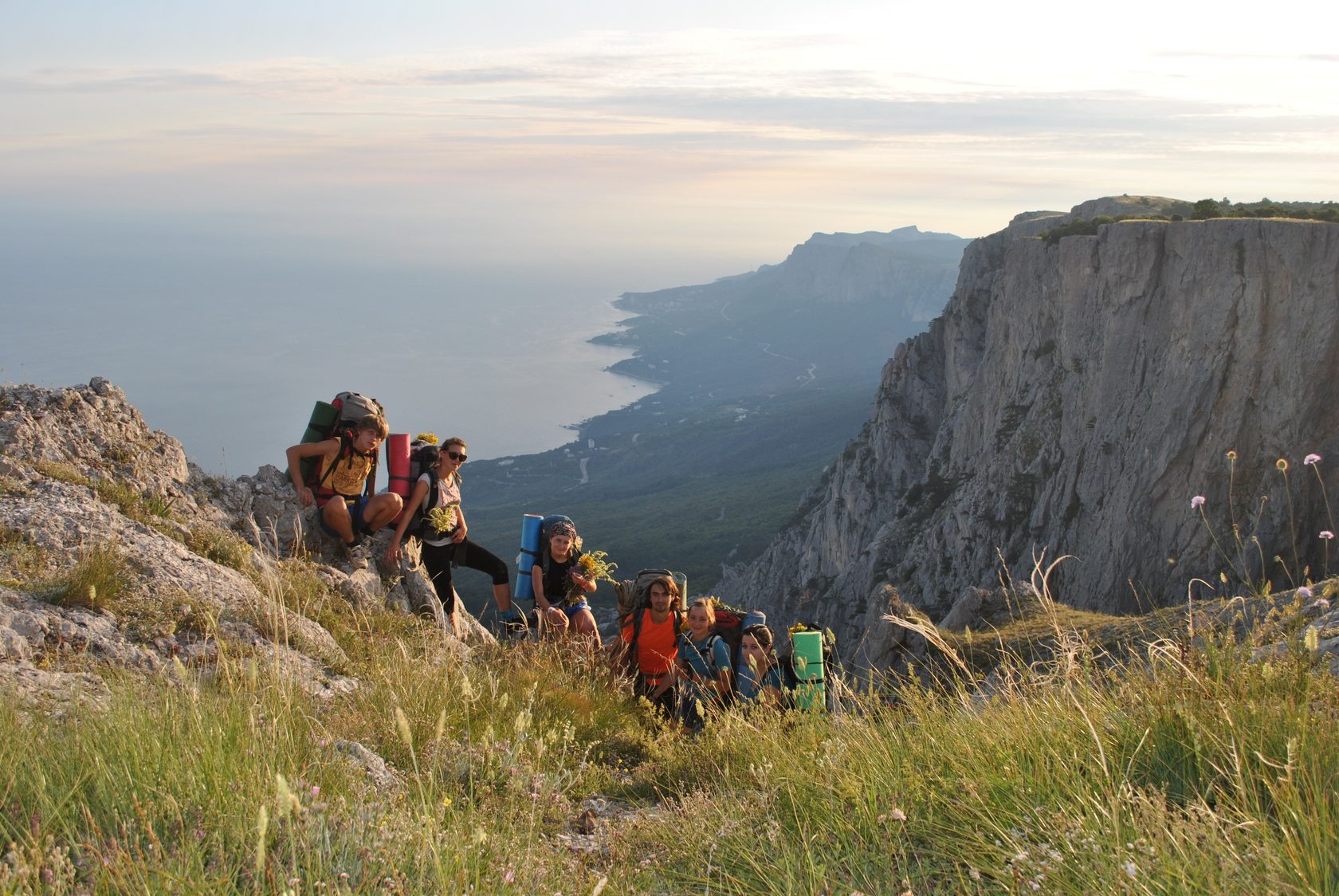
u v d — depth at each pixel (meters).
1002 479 71.25
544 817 5.57
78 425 11.38
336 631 9.60
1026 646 9.68
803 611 108.62
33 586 7.75
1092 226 75.25
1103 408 62.25
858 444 112.06
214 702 5.01
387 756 5.97
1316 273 50.47
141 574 8.63
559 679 9.06
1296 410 50.75
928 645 8.87
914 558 79.69
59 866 3.00
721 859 4.58
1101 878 3.41
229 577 9.49
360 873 3.54
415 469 12.38
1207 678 4.76
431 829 3.78
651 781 6.89
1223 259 54.59
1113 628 9.98
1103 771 4.23
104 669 6.61
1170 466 55.91
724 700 8.80
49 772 3.89
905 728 5.64
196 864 3.26
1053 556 63.44
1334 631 5.31
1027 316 76.31
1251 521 51.28
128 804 3.67
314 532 11.98
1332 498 49.00
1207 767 4.24
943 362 106.88
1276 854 3.24
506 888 3.75
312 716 6.08
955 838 4.27
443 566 12.45
